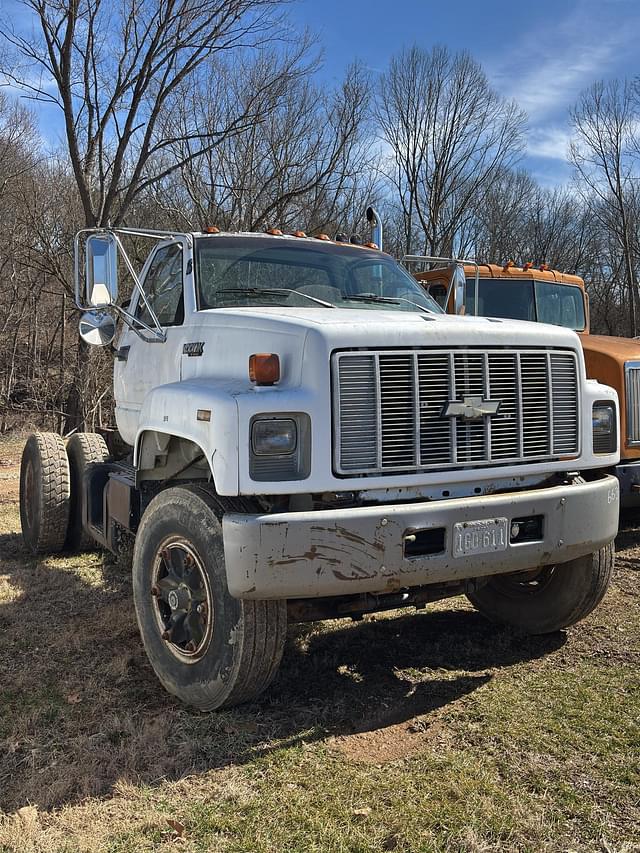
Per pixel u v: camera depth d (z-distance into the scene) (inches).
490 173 1180.5
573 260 1467.8
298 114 754.8
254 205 730.8
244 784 114.8
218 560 131.9
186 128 717.9
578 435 152.0
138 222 743.7
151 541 148.3
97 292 173.8
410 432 131.3
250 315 144.9
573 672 156.3
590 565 165.0
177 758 122.1
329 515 122.7
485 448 138.2
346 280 187.6
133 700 145.6
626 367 247.4
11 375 832.3
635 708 138.0
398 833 101.7
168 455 160.1
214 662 133.5
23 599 209.9
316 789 113.0
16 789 114.1
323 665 163.0
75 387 675.4
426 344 133.0
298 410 124.8
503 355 141.1
